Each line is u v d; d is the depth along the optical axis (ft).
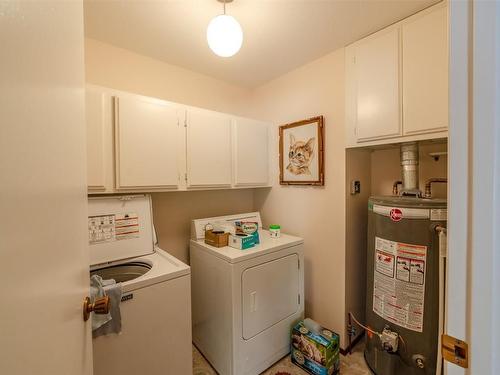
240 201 8.64
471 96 1.38
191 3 4.52
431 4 4.60
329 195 6.53
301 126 7.09
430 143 5.65
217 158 6.57
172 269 4.70
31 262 1.20
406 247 4.79
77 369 1.95
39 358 1.26
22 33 1.13
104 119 4.83
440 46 4.56
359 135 5.80
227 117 6.82
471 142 1.38
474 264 1.38
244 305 5.28
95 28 5.23
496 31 1.30
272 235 6.75
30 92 1.21
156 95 6.59
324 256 6.67
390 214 5.04
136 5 4.55
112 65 5.90
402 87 5.06
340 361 5.94
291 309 6.28
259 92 8.51
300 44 5.96
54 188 1.53
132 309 4.07
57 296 1.54
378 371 5.31
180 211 7.19
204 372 5.63
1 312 0.93
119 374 3.92
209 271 5.81
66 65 1.80
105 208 5.24
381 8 4.70
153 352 4.29
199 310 6.26
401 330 4.89
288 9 4.72
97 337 3.73
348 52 5.98
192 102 7.30
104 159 4.83
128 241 5.42
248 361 5.34
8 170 1.00
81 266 2.17
